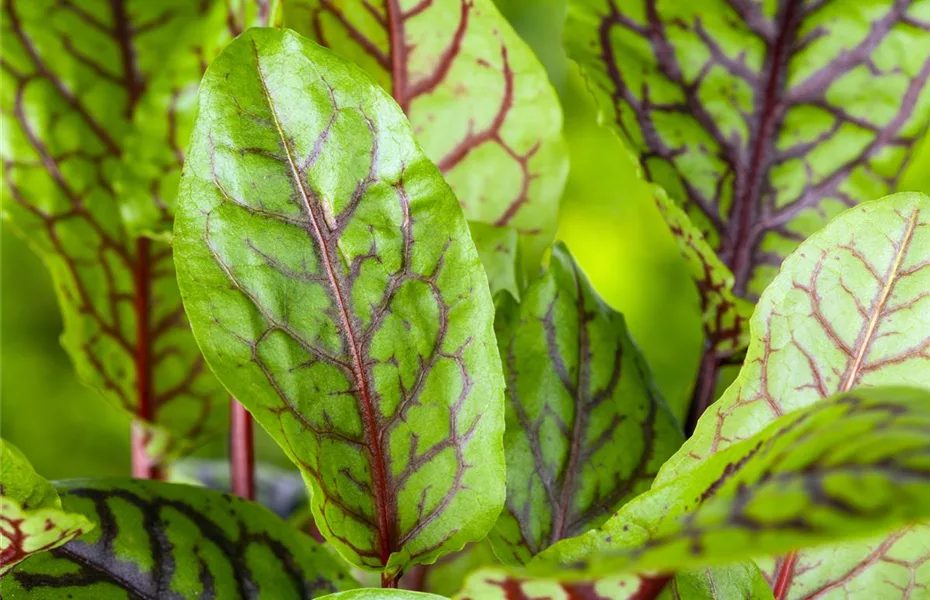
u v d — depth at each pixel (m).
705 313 0.39
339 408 0.33
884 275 0.34
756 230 0.40
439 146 0.39
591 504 0.36
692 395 0.40
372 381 0.33
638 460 0.37
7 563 0.32
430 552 0.33
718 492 0.29
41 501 0.32
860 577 0.34
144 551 0.35
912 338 0.33
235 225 0.32
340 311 0.33
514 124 0.39
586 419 0.37
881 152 0.40
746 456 0.30
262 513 0.37
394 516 0.33
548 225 0.40
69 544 0.34
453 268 0.33
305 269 0.33
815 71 0.40
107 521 0.35
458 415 0.33
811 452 0.28
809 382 0.34
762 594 0.32
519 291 0.39
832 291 0.34
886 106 0.40
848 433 0.28
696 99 0.40
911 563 0.34
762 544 0.27
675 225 0.38
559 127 0.39
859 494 0.27
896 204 0.33
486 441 0.33
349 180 0.33
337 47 0.38
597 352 0.38
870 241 0.34
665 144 0.40
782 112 0.40
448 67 0.38
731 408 0.33
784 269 0.34
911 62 0.39
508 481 0.36
